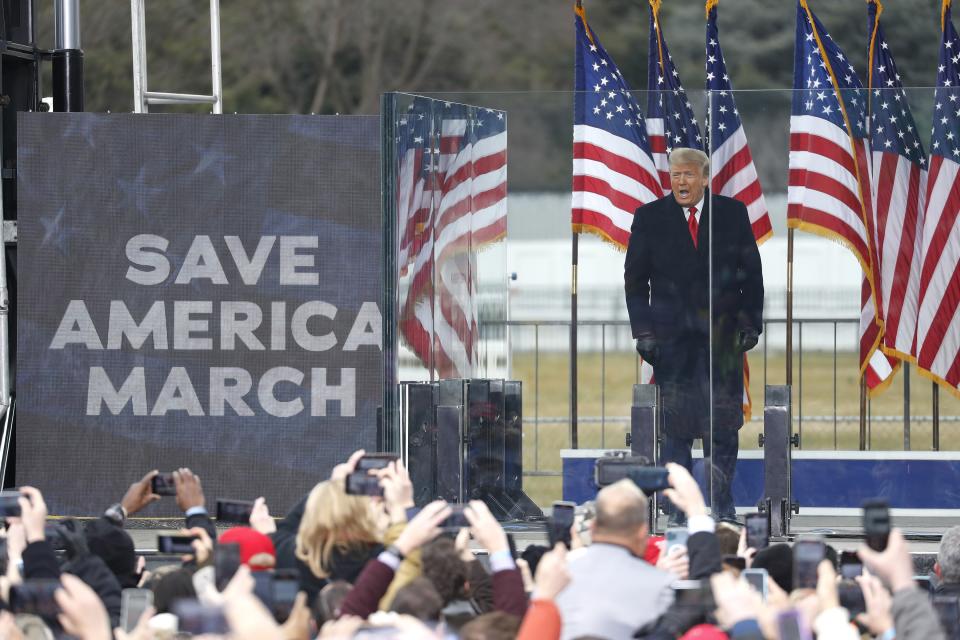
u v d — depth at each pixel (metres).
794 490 38.16
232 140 42.59
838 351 38.12
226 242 42.66
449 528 22.14
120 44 126.00
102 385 42.78
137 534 41.72
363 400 42.38
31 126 42.88
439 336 38.22
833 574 17.89
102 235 42.84
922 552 36.34
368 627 16.19
